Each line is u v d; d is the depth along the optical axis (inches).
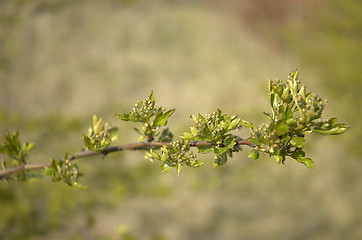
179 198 274.8
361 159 311.1
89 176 285.9
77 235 234.5
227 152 54.3
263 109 359.3
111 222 250.2
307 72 404.5
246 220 258.8
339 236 249.0
